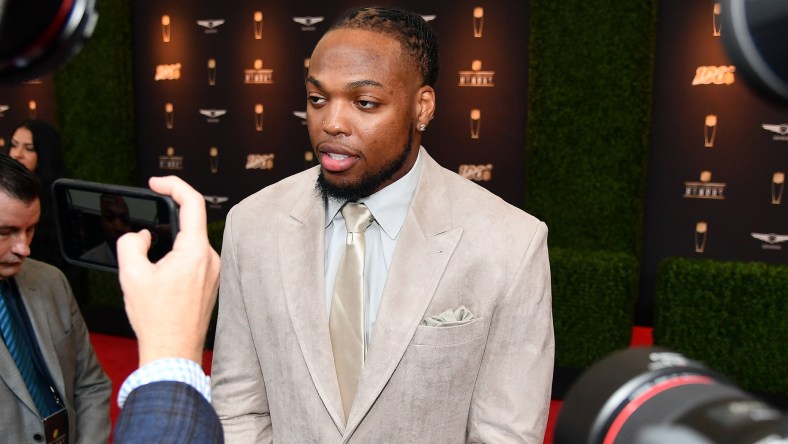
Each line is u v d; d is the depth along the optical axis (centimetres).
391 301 118
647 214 515
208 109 590
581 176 504
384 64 107
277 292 125
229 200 599
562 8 489
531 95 505
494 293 120
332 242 129
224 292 133
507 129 531
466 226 124
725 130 490
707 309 382
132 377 52
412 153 121
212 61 582
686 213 507
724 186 496
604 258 416
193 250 55
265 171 589
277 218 129
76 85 582
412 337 117
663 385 35
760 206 492
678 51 490
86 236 81
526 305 121
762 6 31
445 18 526
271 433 134
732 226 500
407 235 122
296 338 122
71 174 592
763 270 376
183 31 582
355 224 124
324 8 554
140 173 611
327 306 124
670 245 514
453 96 534
